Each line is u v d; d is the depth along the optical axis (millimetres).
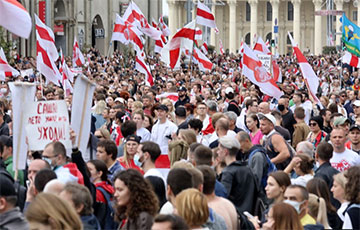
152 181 27359
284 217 20891
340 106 62750
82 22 181875
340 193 26453
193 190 20812
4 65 61031
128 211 22375
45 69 55656
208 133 45156
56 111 27422
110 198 26969
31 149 27469
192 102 58312
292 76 108938
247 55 54031
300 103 54875
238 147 29766
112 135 45344
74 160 26875
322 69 152625
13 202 21547
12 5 29281
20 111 27656
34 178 23703
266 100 67250
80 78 28109
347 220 24891
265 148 36062
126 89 73000
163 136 42500
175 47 72812
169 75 106125
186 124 45188
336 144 34562
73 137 27062
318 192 26391
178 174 23000
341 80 100125
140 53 81250
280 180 26000
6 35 111312
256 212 29359
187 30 72375
